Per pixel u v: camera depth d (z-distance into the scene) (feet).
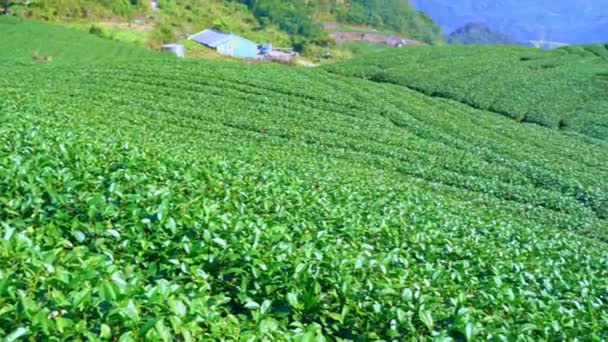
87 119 90.58
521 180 100.22
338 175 74.69
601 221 84.64
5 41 235.81
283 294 24.11
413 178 93.76
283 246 27.40
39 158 34.81
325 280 25.05
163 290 19.29
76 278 18.81
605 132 148.36
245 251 25.75
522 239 53.16
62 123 69.82
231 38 373.20
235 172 50.96
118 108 116.47
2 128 49.55
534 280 34.78
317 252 27.22
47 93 121.80
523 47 242.17
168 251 25.54
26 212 26.96
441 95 170.50
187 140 93.86
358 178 76.13
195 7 469.57
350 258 27.78
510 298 27.02
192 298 20.56
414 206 58.54
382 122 130.93
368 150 108.47
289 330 20.42
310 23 547.49
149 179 36.63
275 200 41.11
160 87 138.31
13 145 39.29
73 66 163.22
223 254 25.59
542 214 82.74
